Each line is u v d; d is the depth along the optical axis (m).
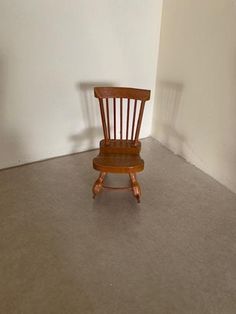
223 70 2.03
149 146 2.75
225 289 1.50
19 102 2.19
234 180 2.17
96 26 2.21
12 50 2.01
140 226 1.86
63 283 1.50
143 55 2.51
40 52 2.11
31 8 1.96
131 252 1.68
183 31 2.26
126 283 1.51
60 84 2.29
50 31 2.08
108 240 1.75
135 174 2.17
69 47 2.19
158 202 2.06
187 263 1.63
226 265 1.63
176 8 2.27
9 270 1.54
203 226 1.88
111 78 2.46
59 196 2.08
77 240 1.74
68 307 1.39
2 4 1.87
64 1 2.04
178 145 2.61
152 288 1.49
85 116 2.50
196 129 2.38
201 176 2.36
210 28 2.04
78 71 2.30
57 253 1.65
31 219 1.87
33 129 2.34
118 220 1.90
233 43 1.92
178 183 2.27
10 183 2.19
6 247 1.67
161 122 2.73
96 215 1.93
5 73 2.06
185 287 1.50
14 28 1.96
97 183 2.04
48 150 2.48
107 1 2.17
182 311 1.40
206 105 2.24
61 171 2.35
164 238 1.78
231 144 2.12
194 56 2.22
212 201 2.10
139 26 2.38
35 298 1.42
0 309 1.37
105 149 2.04
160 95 2.66
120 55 2.41
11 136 2.28
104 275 1.55
